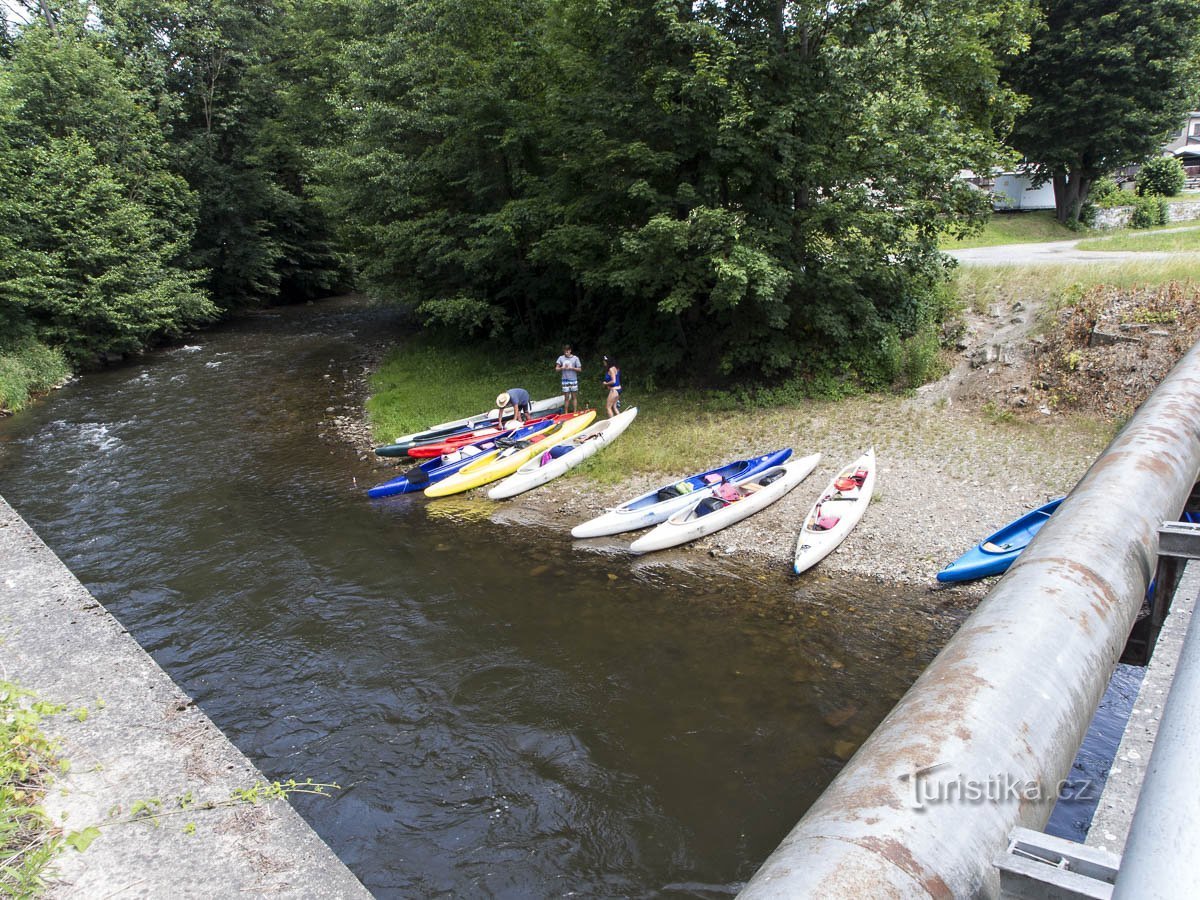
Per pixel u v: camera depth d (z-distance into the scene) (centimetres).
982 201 1390
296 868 418
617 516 1119
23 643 635
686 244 1304
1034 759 243
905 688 736
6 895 377
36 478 1458
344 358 2452
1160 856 126
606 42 1459
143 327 2453
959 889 198
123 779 478
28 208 2194
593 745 692
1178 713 160
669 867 565
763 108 1300
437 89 1897
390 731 723
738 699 741
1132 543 382
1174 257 1511
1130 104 2530
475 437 1530
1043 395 1243
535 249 1714
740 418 1458
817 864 200
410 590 989
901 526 1033
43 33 2473
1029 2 1833
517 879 562
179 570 1063
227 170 3128
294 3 2792
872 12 1252
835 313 1450
